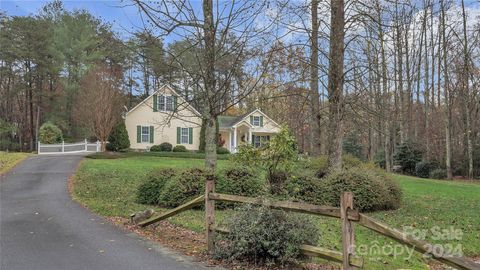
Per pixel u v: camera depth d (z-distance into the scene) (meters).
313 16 11.25
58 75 41.09
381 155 31.73
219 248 5.81
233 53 9.02
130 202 11.26
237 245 5.45
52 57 41.53
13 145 43.34
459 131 29.19
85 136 39.56
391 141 30.02
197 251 6.23
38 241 6.89
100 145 32.81
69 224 8.34
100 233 7.52
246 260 5.53
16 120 46.41
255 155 9.90
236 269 5.33
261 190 9.52
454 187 18.27
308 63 11.25
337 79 11.45
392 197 11.31
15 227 8.05
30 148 43.12
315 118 14.94
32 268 5.37
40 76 42.47
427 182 20.45
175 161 26.31
